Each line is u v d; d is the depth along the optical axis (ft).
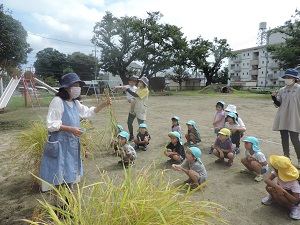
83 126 12.55
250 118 33.45
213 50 133.28
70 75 8.89
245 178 13.00
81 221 5.49
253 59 184.85
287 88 14.30
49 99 66.54
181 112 40.47
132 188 6.46
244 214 9.56
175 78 151.23
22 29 37.63
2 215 9.51
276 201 10.38
